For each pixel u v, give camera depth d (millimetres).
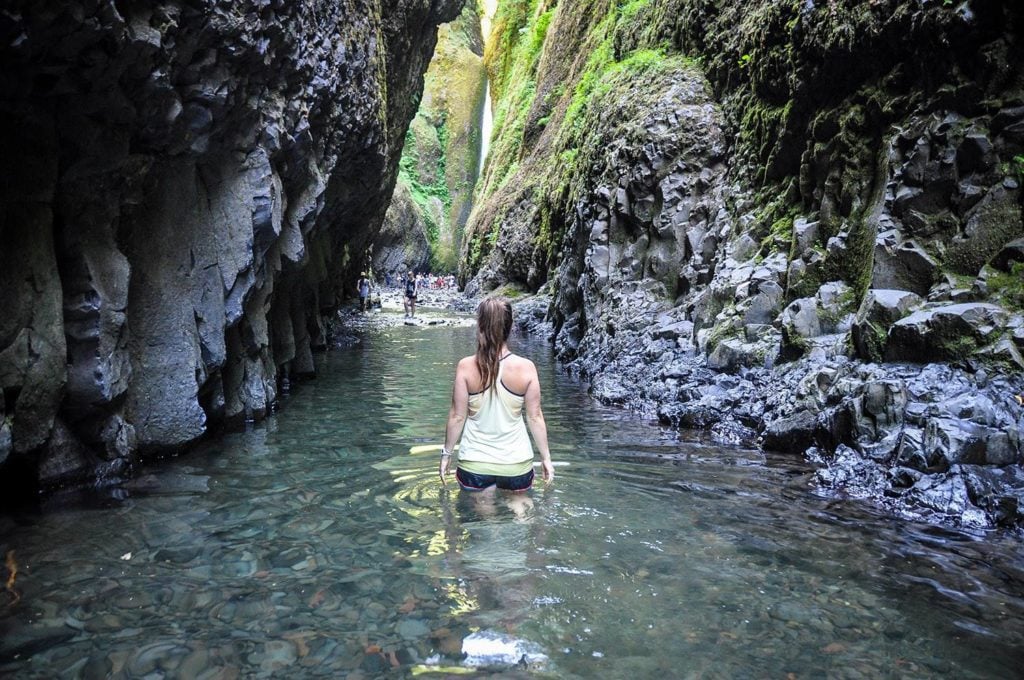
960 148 6074
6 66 3705
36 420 4504
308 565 3582
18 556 3703
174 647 2777
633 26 16688
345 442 6527
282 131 6895
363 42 10117
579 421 7699
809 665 2686
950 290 5762
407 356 14016
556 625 2967
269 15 5992
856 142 7512
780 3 9133
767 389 7031
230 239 6441
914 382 5348
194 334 6059
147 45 4324
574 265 15258
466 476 4730
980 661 2734
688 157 11289
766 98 9906
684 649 2793
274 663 2664
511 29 45000
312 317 14219
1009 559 3756
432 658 2703
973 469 4574
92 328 4766
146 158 5215
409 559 3645
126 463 5344
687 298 10320
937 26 6410
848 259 7297
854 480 5070
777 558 3729
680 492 4922
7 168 4164
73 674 2586
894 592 3340
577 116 22234
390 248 50594
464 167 65188
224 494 4828
